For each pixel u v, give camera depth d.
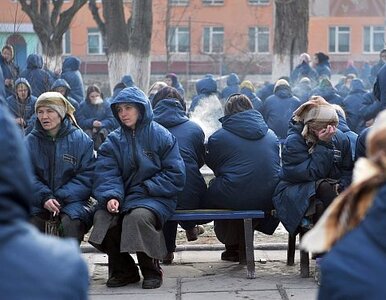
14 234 3.19
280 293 8.48
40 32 30.41
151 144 8.73
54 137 8.84
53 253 3.21
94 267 9.80
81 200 8.80
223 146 9.37
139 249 8.33
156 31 66.44
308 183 8.69
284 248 10.62
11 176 3.15
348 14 68.12
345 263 3.43
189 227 10.00
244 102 9.51
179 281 9.02
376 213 3.43
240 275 9.26
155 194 8.62
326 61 25.27
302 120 8.74
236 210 9.28
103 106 16.73
